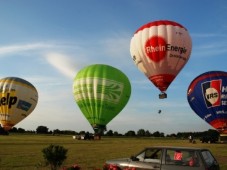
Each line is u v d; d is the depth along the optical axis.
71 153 32.88
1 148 37.59
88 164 22.97
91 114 35.72
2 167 20.70
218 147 48.84
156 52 26.69
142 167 12.99
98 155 30.61
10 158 26.12
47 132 148.25
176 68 27.22
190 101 36.06
